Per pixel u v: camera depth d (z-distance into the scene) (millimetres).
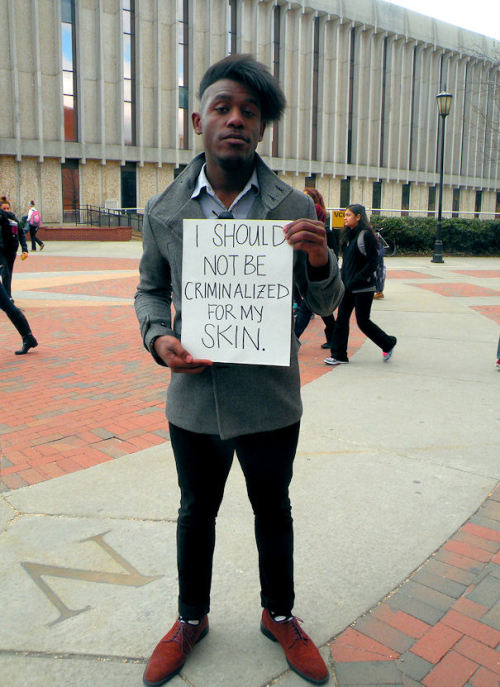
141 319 2057
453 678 2092
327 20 38594
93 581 2646
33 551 2865
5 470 3754
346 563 2760
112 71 32125
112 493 3439
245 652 2240
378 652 2221
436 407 4965
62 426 4531
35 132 30609
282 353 1902
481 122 43500
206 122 1900
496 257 23969
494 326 8727
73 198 32406
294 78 37812
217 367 1966
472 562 2764
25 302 10336
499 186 51156
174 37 33125
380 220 22438
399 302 10977
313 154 40062
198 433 2039
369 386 5594
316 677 2082
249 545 2908
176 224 1990
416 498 3373
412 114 44250
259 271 1887
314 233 1822
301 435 4320
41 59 30266
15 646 2262
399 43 42094
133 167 33812
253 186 1997
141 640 2301
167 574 2695
